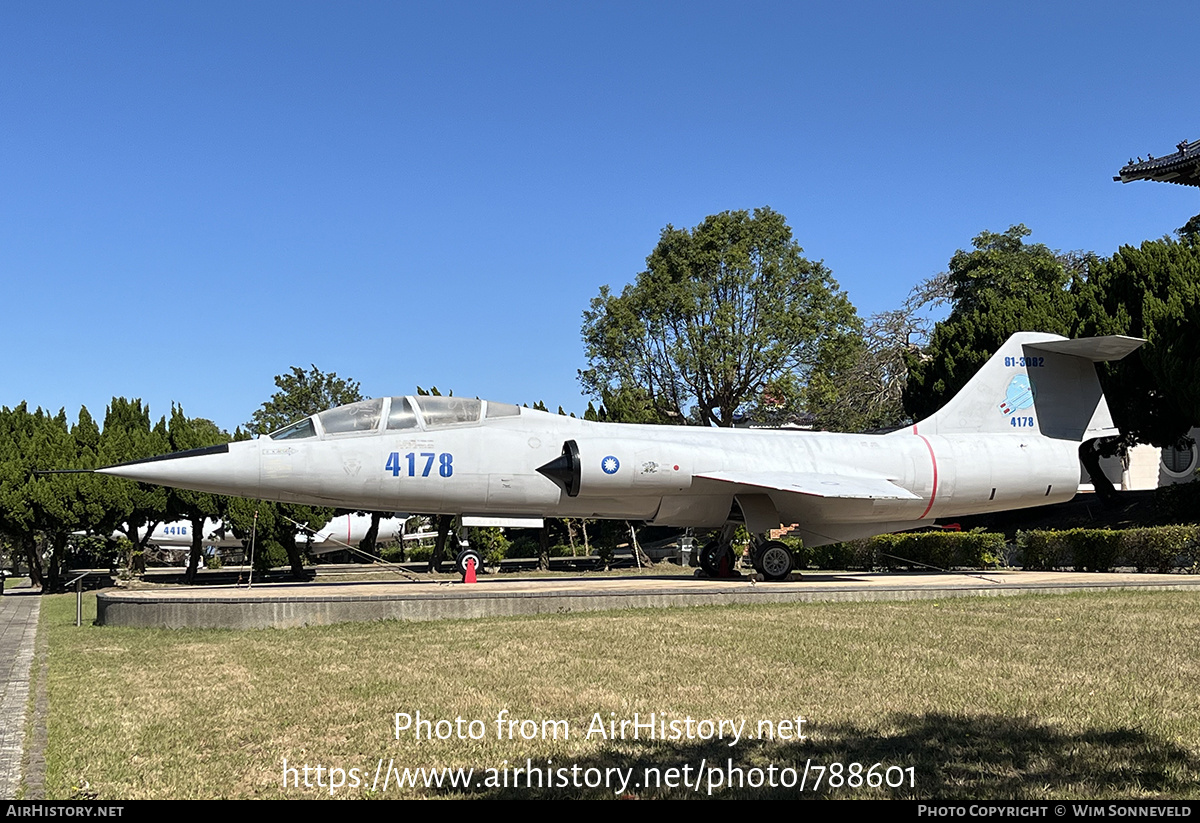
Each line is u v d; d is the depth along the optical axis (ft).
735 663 30.96
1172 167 97.35
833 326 151.43
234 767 20.75
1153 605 43.60
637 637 36.76
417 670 30.94
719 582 57.93
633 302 151.33
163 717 25.41
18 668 35.88
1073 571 68.13
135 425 124.67
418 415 57.11
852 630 37.60
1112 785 18.20
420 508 58.23
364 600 43.57
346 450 55.11
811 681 27.96
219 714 25.59
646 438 59.98
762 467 60.13
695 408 154.71
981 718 23.31
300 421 56.65
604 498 58.65
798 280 150.30
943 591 49.16
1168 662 29.60
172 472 53.57
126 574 106.83
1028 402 67.67
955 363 107.04
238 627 42.98
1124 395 91.81
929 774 19.29
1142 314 88.33
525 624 41.39
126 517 101.45
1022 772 19.20
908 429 66.54
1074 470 66.74
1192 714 23.12
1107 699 24.80
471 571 58.13
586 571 98.94
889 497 56.75
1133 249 96.43
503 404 59.41
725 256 147.54
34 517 92.53
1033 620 39.55
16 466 91.40
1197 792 17.78
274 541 102.63
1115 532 65.05
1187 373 80.07
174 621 44.11
